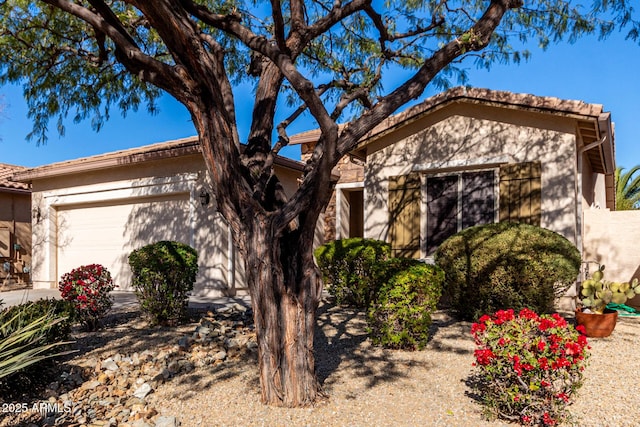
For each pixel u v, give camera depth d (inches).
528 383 158.7
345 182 571.2
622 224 387.9
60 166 528.7
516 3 183.8
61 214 561.0
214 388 194.2
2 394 185.8
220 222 426.9
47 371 203.5
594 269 391.9
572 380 159.5
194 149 426.0
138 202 493.4
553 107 335.3
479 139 372.5
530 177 350.0
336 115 221.9
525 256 281.1
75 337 272.4
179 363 221.1
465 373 208.4
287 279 173.8
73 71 303.4
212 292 426.0
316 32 216.7
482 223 369.4
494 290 290.0
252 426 156.9
